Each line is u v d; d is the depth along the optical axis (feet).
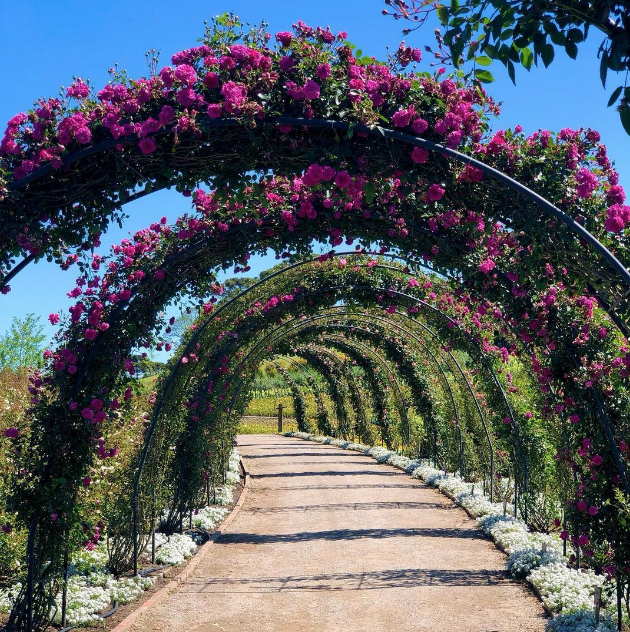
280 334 48.98
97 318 17.29
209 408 32.48
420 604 19.38
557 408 19.44
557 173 13.78
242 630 17.29
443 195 14.89
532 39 8.79
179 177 13.75
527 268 16.29
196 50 13.14
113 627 17.08
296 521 33.65
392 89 13.19
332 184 13.93
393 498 40.14
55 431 16.10
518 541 25.95
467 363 34.86
